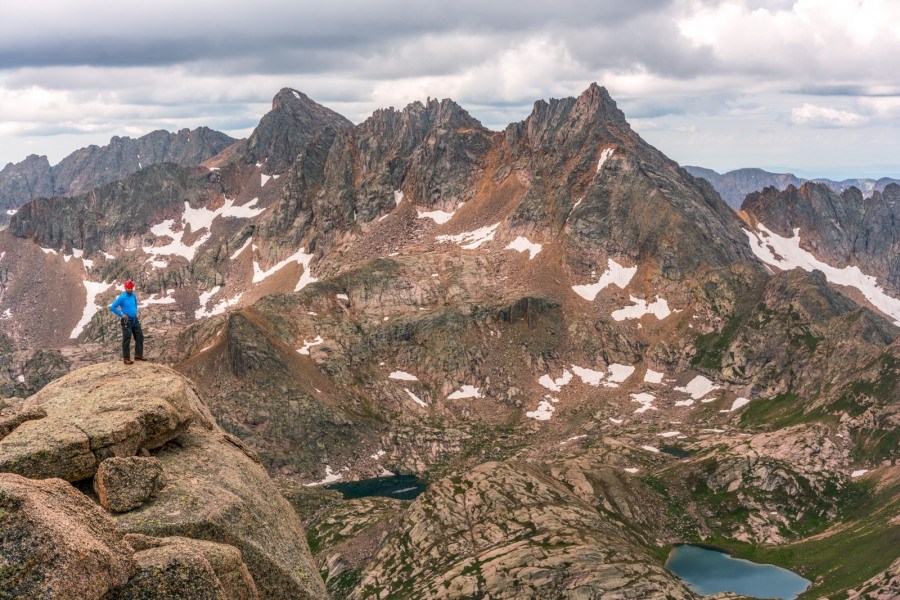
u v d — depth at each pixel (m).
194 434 25.70
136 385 24.95
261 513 22.78
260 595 20.12
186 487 21.19
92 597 14.68
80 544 14.97
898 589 116.50
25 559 13.94
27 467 18.61
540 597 120.25
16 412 21.20
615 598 116.94
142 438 22.08
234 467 24.39
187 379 29.94
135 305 29.14
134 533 17.98
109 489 19.09
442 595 125.19
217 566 17.64
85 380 26.36
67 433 19.84
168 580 16.34
